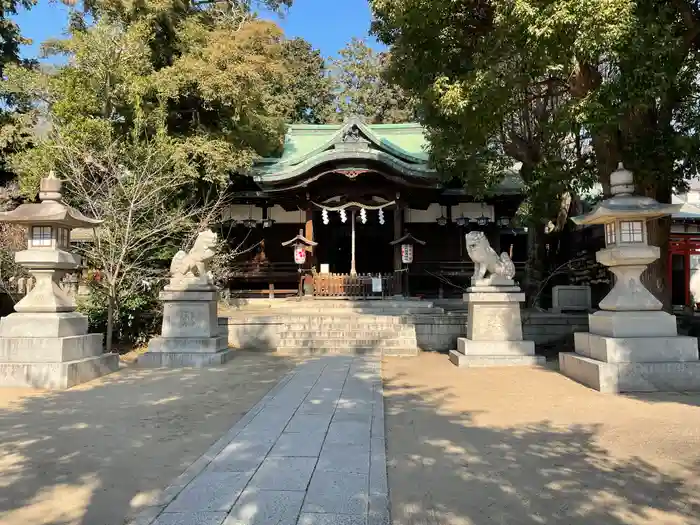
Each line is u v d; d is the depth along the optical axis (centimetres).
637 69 852
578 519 372
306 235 2120
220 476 453
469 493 421
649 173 1045
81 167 1330
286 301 2091
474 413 691
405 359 1248
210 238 1206
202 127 1769
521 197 2153
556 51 907
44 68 1820
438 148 1434
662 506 393
